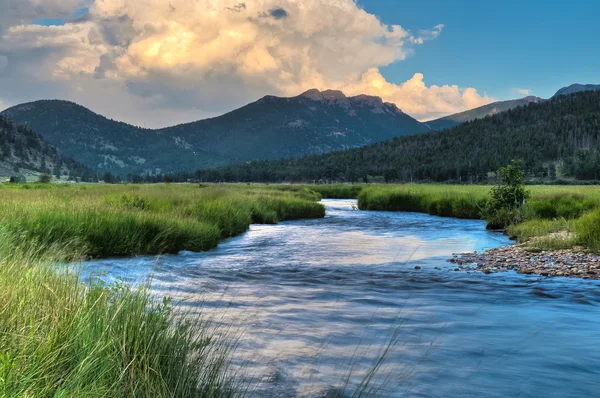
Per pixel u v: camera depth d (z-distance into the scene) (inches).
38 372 107.3
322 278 382.3
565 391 157.1
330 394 147.5
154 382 123.6
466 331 229.0
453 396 151.0
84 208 525.7
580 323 246.1
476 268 434.6
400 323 242.7
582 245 522.9
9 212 474.0
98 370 120.6
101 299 174.4
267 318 246.4
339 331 225.0
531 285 352.2
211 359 156.7
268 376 161.6
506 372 175.2
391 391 154.4
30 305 152.5
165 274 383.2
